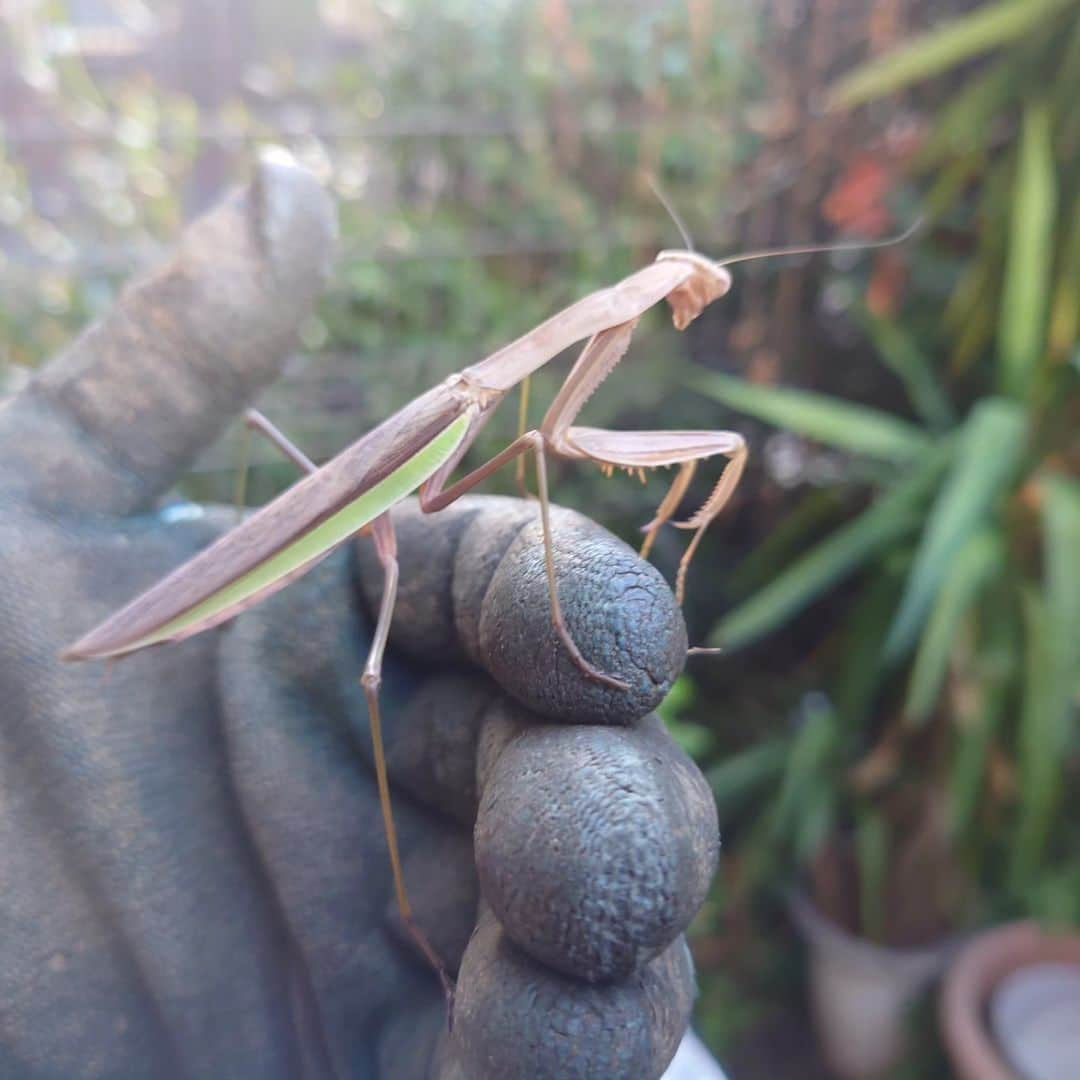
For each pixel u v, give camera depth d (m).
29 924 0.10
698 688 0.30
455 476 0.26
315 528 0.10
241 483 0.12
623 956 0.07
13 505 0.10
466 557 0.10
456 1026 0.08
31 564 0.10
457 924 0.10
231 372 0.10
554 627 0.08
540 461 0.10
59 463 0.10
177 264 0.10
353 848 0.11
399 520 0.11
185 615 0.09
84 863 0.10
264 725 0.11
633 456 0.11
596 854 0.07
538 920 0.07
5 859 0.10
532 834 0.07
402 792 0.11
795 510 0.31
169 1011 0.11
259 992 0.11
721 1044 0.24
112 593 0.10
